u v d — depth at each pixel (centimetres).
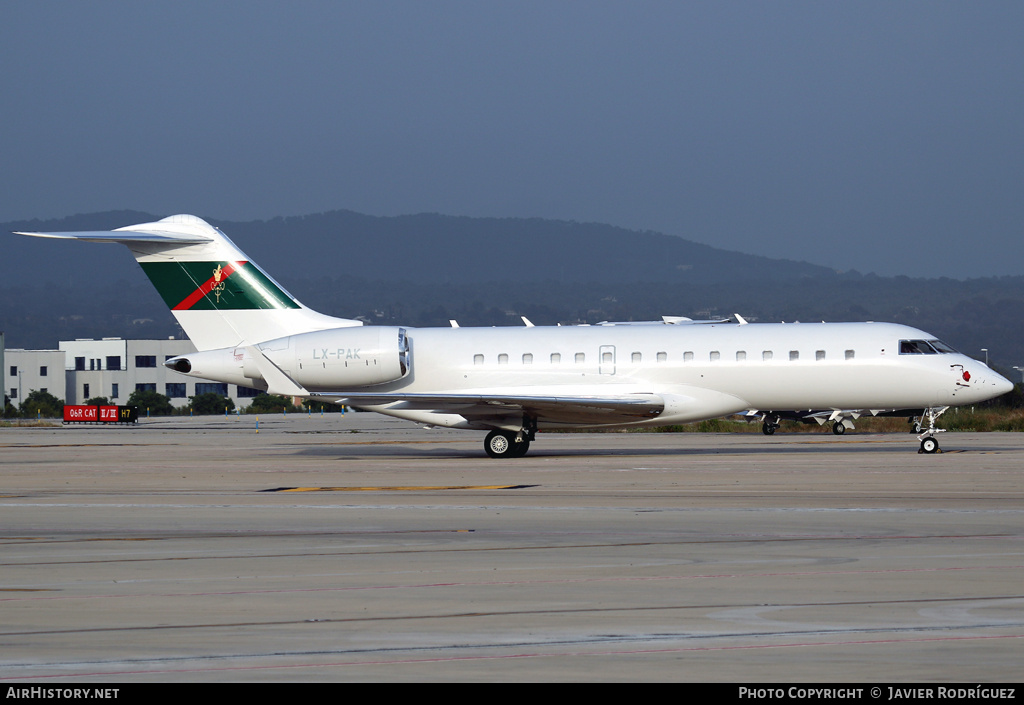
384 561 5312
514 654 3531
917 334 12506
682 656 3488
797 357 12394
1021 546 5575
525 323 13438
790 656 3475
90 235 12800
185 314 13325
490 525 6594
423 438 19412
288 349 12888
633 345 12731
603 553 5488
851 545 5650
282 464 12069
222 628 3916
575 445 15662
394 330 12925
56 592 4588
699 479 9394
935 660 3419
